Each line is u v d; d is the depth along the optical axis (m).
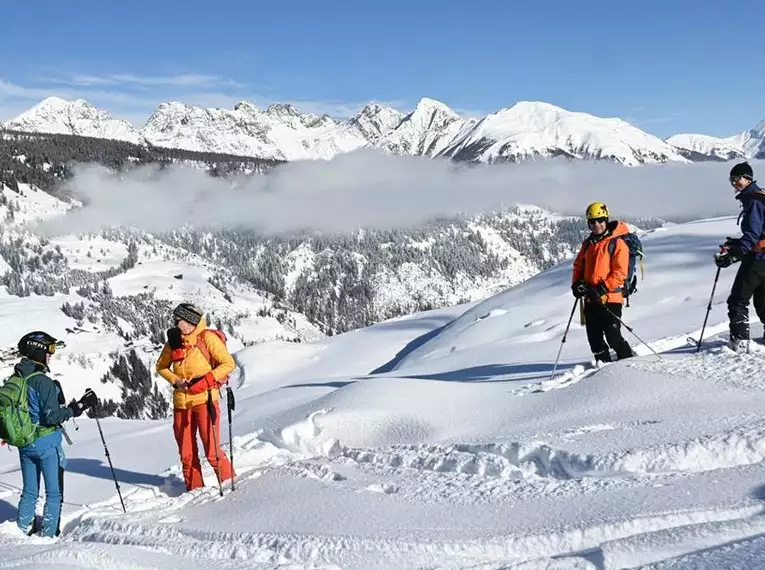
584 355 11.34
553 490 4.61
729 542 3.36
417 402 7.80
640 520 3.77
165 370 6.43
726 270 19.33
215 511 5.51
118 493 6.52
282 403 12.15
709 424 5.32
